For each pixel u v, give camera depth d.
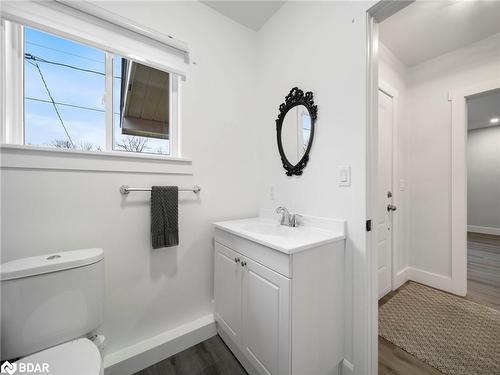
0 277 0.88
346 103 1.25
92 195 1.25
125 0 1.35
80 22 1.16
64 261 1.00
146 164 1.42
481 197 4.95
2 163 1.03
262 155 1.92
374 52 1.20
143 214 1.42
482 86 2.00
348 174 1.23
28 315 0.92
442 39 2.01
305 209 1.51
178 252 1.56
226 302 1.48
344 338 1.25
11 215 1.06
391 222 2.24
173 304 1.54
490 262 3.08
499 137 4.72
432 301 2.05
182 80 1.56
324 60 1.37
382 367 1.32
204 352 1.47
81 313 1.03
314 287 1.09
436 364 1.34
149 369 1.33
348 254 1.24
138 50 1.35
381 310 1.91
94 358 0.85
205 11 1.69
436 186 2.31
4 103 1.10
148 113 1.54
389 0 1.08
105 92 1.36
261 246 1.17
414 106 2.45
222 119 1.78
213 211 1.73
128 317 1.38
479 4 1.59
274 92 1.78
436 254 2.31
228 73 1.81
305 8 1.51
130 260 1.38
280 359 1.04
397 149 2.31
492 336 1.58
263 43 1.90
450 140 2.21
